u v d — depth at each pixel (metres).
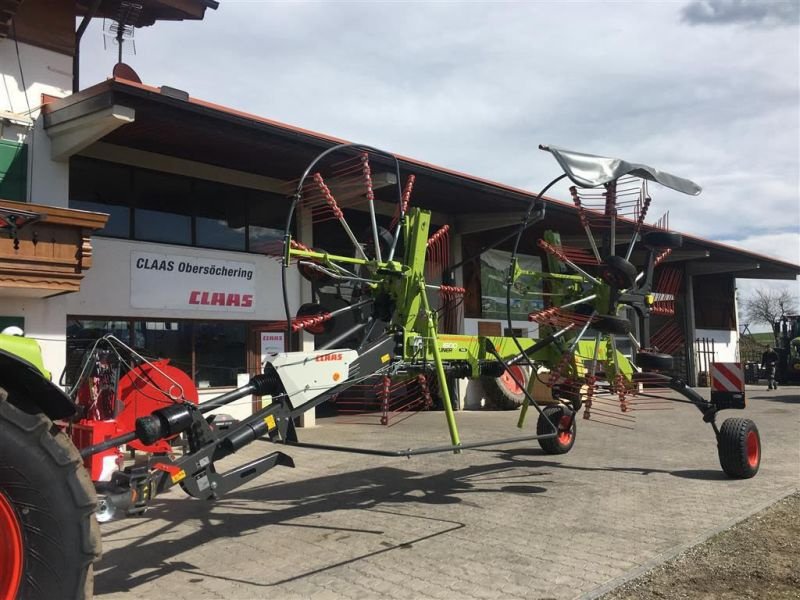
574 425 8.70
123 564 4.45
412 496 6.30
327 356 4.80
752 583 4.01
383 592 3.88
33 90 8.43
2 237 6.75
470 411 14.49
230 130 8.81
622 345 7.95
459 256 14.97
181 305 10.40
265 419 4.34
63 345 8.29
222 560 4.51
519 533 5.05
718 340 24.48
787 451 8.86
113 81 7.28
